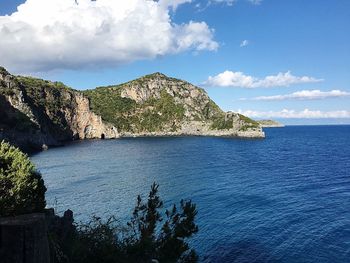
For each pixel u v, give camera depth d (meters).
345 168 102.38
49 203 61.56
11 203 25.95
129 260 20.09
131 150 172.38
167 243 21.66
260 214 53.94
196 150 171.00
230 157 138.25
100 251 19.77
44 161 124.38
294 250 39.72
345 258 37.38
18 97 192.00
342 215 52.69
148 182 82.50
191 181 83.56
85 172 98.12
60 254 18.83
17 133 164.88
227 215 53.62
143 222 24.06
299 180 83.19
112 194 69.25
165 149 177.75
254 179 85.62
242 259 37.38
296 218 51.50
